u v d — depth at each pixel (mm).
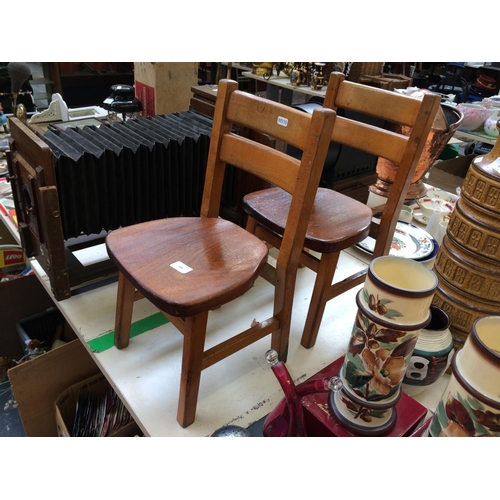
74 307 1220
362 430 740
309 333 1128
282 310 1016
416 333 658
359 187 1639
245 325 1213
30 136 1057
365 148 1194
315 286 1086
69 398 1354
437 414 574
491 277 908
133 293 1022
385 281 661
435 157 1592
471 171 912
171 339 1145
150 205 1349
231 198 1510
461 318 969
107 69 3193
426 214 1647
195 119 1493
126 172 1237
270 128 958
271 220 1090
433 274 670
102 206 1245
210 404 972
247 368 1078
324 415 772
